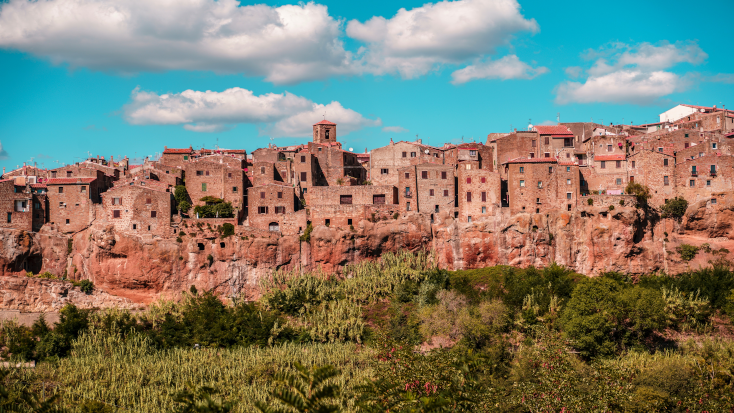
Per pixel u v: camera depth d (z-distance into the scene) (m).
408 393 47.38
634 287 110.25
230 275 125.19
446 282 123.62
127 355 103.06
